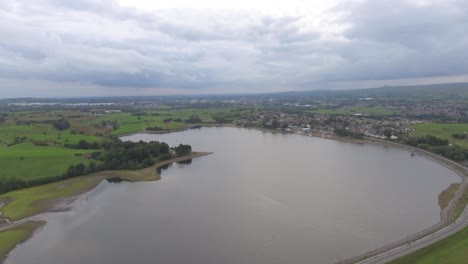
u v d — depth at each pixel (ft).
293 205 478.59
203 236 383.24
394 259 312.71
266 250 351.05
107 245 363.56
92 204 492.95
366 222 417.49
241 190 550.36
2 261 333.21
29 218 439.63
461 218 403.54
